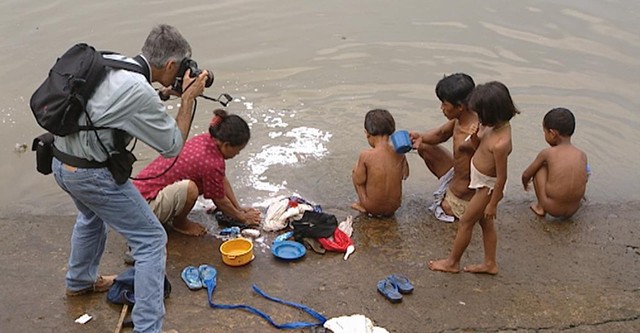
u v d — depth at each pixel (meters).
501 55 7.80
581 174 4.92
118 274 4.34
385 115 5.02
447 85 4.73
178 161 4.61
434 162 5.37
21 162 5.88
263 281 4.33
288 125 6.49
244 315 4.01
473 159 4.22
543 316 4.06
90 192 3.40
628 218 5.16
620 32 8.36
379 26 8.50
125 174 3.40
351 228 4.91
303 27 8.46
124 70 3.27
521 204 5.35
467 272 4.46
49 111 3.18
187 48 3.54
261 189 5.52
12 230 4.82
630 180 5.73
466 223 4.28
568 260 4.63
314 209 5.08
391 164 4.91
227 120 4.62
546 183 5.03
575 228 5.01
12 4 8.88
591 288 4.34
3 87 6.97
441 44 8.04
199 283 4.25
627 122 6.61
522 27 8.48
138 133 3.29
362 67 7.55
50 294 4.16
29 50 7.66
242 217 4.94
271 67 7.53
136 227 3.53
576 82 7.28
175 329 3.87
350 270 4.46
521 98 6.96
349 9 9.01
